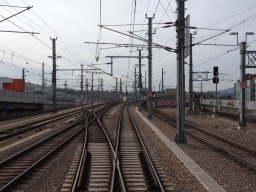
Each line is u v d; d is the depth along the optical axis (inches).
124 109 2527.1
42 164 473.4
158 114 1878.7
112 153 537.3
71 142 703.7
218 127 1105.4
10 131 896.9
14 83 2689.5
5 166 461.7
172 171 430.3
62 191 336.5
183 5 683.4
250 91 1919.3
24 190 346.0
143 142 679.1
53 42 1870.1
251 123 1242.6
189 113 1715.1
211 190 339.0
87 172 423.2
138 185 362.6
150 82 1466.5
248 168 445.1
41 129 975.6
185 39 680.4
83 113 1945.1
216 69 1453.0
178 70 693.3
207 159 514.6
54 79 1873.8
